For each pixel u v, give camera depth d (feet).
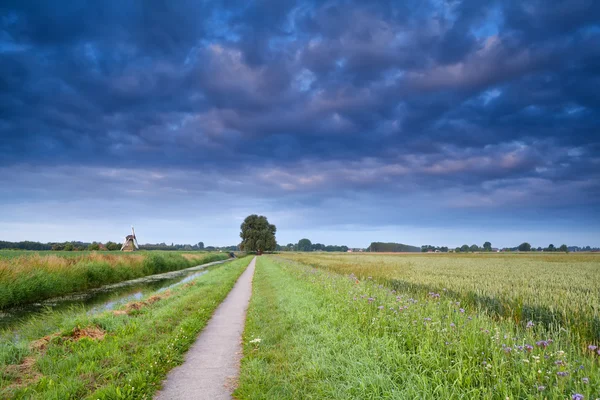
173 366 21.71
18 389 16.84
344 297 37.45
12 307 48.62
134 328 28.66
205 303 42.52
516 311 35.01
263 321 33.17
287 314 34.09
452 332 21.20
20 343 23.97
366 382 16.74
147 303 42.50
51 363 20.56
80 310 41.68
